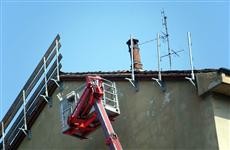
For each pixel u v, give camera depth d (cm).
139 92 2078
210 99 1898
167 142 1956
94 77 1994
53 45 2323
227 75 1866
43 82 2319
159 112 2009
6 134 2403
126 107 2086
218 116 1875
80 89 2056
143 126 2025
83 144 2148
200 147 1881
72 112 2030
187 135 1923
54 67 2291
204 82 1916
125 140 2042
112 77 2138
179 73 1992
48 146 2233
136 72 2091
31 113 2327
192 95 1956
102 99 2011
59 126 2225
